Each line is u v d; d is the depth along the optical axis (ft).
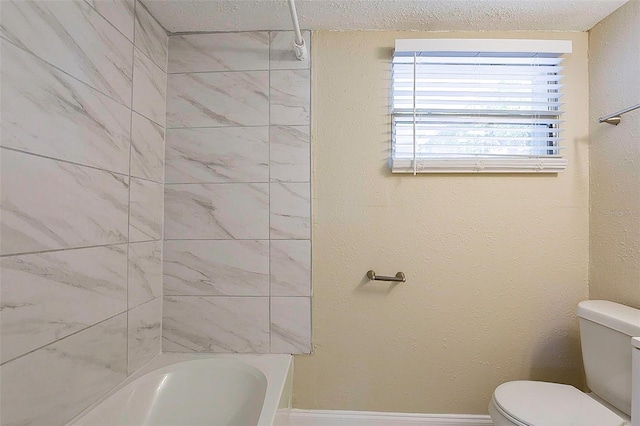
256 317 5.15
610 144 4.72
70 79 3.30
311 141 5.19
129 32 4.29
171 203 5.19
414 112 4.91
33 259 2.89
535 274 5.12
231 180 5.18
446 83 5.02
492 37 5.18
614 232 4.64
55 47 3.12
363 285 5.16
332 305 5.16
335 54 5.21
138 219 4.52
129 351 4.33
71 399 3.32
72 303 3.34
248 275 5.15
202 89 5.22
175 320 5.17
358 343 5.15
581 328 4.50
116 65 4.02
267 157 5.18
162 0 4.51
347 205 5.17
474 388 5.12
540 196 5.12
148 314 4.81
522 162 4.99
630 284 4.41
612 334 4.04
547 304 5.10
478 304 5.12
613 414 3.73
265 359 4.96
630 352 3.81
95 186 3.66
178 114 5.23
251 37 5.24
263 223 5.16
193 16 4.87
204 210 5.17
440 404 5.12
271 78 5.21
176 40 5.27
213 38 5.24
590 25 5.02
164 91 5.19
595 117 4.99
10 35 2.68
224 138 5.20
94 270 3.65
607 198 4.76
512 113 5.10
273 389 4.09
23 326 2.80
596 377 4.26
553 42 4.93
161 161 5.13
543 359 5.08
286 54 5.21
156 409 4.38
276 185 5.17
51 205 3.07
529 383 4.44
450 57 5.11
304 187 5.16
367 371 5.15
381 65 5.19
